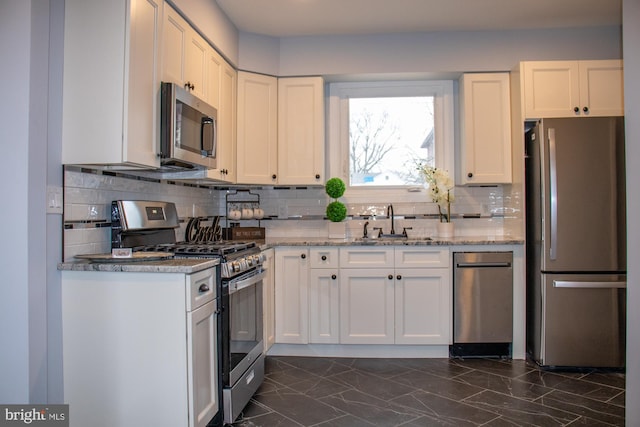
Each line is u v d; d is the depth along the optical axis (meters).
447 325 3.15
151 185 2.70
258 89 3.45
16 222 1.77
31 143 1.78
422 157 3.82
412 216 3.78
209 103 2.82
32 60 1.78
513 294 3.15
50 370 1.87
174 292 1.85
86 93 1.95
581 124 2.94
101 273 1.90
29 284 1.77
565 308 2.96
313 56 3.52
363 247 3.19
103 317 1.90
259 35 3.45
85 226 2.10
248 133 3.38
